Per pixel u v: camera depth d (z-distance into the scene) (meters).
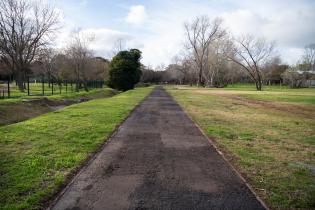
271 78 95.50
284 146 7.74
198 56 72.25
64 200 4.18
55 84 54.34
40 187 4.60
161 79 114.44
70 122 11.07
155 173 5.40
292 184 4.91
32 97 21.53
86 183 4.85
